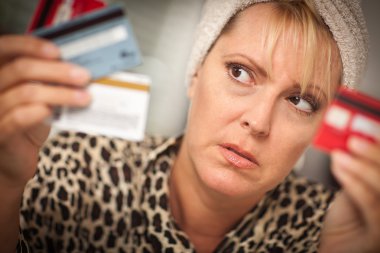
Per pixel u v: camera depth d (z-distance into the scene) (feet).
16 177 2.07
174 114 4.72
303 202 2.97
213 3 2.52
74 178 2.95
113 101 1.94
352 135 2.34
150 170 2.91
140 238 2.85
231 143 2.32
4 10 4.18
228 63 2.35
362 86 3.57
